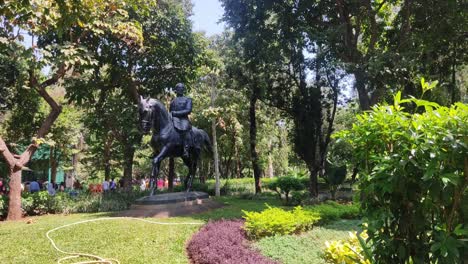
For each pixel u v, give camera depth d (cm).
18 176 1187
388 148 261
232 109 2072
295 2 1523
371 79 1298
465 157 231
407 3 1363
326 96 1778
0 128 1859
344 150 1430
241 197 1673
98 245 677
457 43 1557
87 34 1407
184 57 1628
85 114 2050
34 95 1509
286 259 543
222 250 583
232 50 1812
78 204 1288
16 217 1161
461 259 234
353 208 941
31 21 993
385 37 1664
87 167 2333
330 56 1427
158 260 593
